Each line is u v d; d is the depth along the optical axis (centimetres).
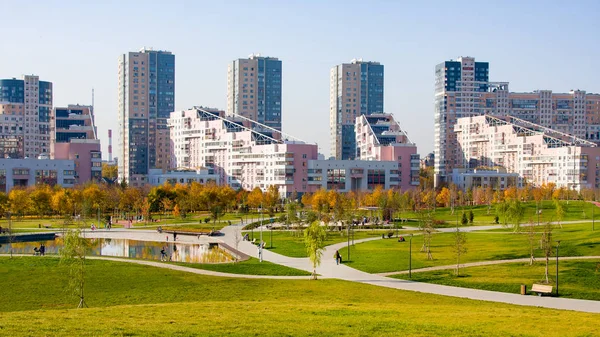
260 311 8806
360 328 7562
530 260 14238
